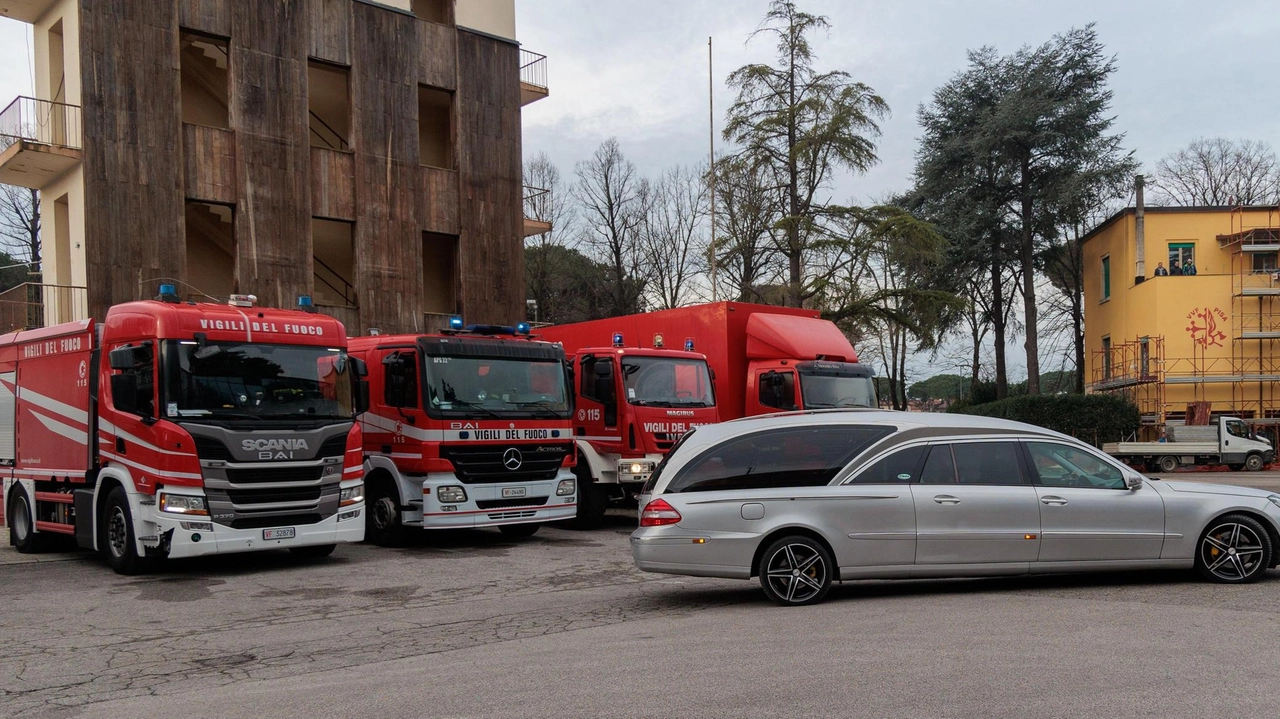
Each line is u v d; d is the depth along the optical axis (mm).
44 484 13547
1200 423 36156
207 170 22297
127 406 11375
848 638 7160
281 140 23469
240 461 11320
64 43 21641
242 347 11695
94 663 7379
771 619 8141
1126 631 7125
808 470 9000
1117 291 42531
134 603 9945
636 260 53344
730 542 8883
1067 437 9359
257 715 5723
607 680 6172
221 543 11180
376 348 14633
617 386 16406
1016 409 38219
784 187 35625
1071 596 8711
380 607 9602
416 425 13664
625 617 8656
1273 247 38719
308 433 11859
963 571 8883
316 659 7348
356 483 12398
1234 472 32625
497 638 7895
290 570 12094
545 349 14945
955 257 44625
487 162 27688
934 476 8992
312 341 12266
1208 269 40188
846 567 8812
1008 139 43281
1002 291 51656
